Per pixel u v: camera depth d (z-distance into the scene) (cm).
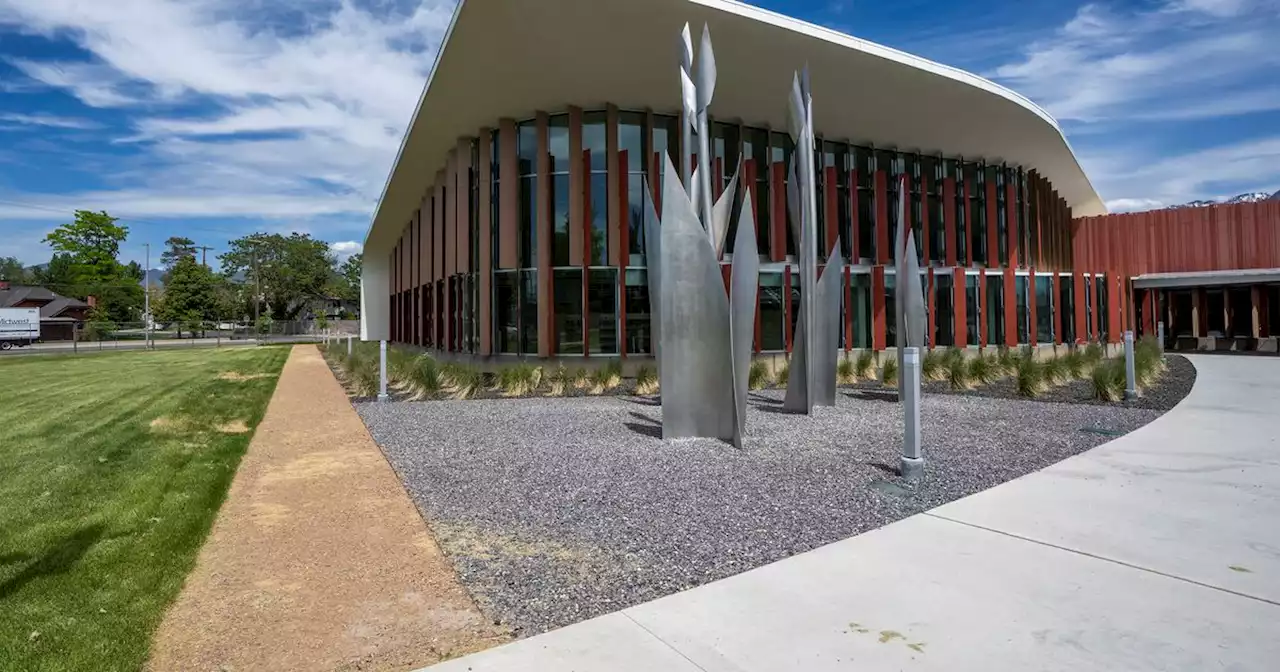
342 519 589
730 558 480
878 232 2331
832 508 597
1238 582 412
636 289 1930
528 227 2014
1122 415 1098
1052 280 2781
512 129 2038
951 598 397
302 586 439
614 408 1277
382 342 1476
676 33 1506
